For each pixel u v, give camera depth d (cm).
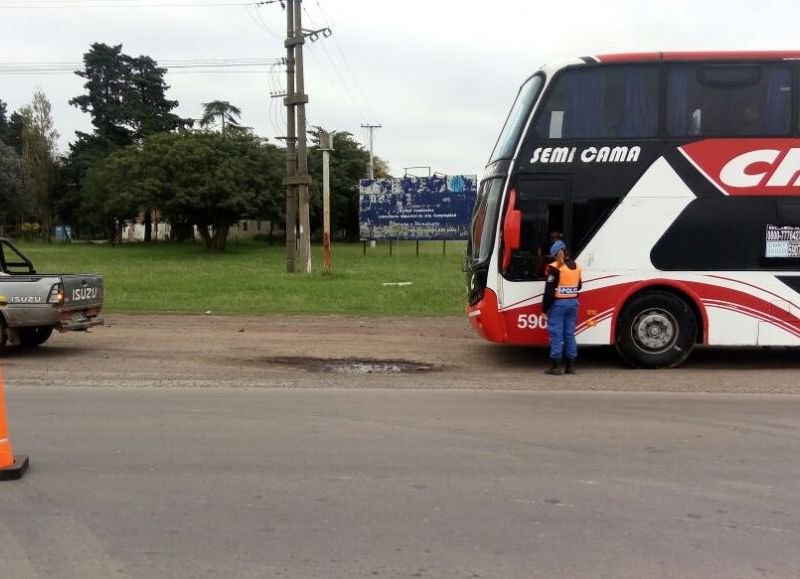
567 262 993
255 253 5412
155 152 5009
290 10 2875
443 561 417
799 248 1012
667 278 1020
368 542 444
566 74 1021
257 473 576
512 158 1024
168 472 578
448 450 641
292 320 1628
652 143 1012
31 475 570
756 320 1020
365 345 1286
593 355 1177
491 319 1041
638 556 423
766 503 512
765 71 1009
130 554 427
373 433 698
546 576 398
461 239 3706
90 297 1196
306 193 2920
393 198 3738
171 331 1452
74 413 776
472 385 945
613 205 1016
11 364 1087
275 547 436
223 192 4941
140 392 895
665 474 575
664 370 1042
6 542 445
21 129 8431
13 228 8938
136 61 7800
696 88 1012
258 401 843
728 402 841
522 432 702
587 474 575
